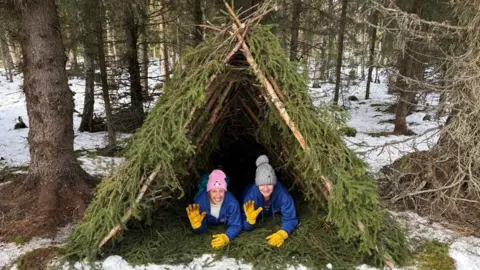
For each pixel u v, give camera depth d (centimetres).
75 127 1048
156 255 290
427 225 364
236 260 291
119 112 859
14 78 2191
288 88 285
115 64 867
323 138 284
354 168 287
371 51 916
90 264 275
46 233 330
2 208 363
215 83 292
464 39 386
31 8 356
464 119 363
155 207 312
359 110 1500
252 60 286
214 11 748
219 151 456
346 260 291
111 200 277
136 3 586
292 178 371
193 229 321
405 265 290
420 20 375
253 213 320
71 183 390
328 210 304
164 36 891
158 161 277
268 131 340
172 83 312
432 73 442
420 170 421
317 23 941
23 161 588
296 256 294
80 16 657
